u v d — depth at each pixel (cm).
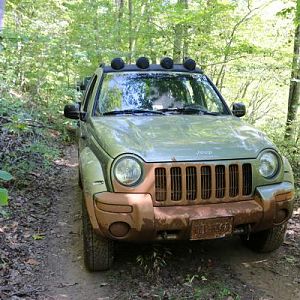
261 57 1112
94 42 1259
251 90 1488
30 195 596
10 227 480
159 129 391
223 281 372
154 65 514
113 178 344
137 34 1238
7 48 789
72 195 622
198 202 349
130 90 477
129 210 338
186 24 1117
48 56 982
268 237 403
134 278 380
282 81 1104
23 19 1098
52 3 1248
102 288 365
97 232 353
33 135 706
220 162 353
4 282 367
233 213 348
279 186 368
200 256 421
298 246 439
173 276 382
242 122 438
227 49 1080
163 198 345
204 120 427
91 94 509
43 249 440
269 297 347
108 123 415
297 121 925
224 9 1077
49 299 347
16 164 648
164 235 346
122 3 1482
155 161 343
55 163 788
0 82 770
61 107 973
